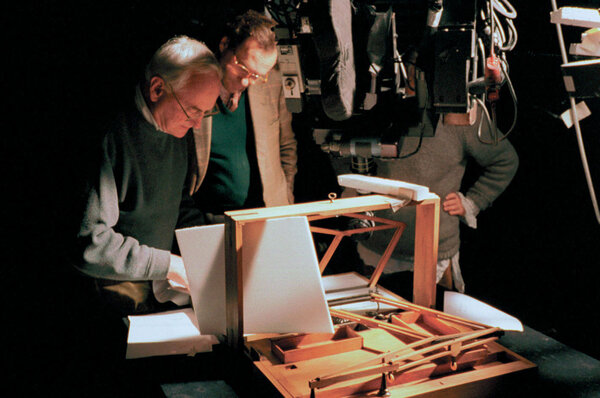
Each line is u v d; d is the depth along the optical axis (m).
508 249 2.72
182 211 1.81
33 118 3.33
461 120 1.21
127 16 2.81
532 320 2.38
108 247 1.39
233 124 1.96
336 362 1.12
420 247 1.36
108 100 2.88
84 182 1.40
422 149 1.92
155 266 1.41
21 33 3.15
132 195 1.55
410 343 1.18
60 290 2.88
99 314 1.51
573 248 2.47
